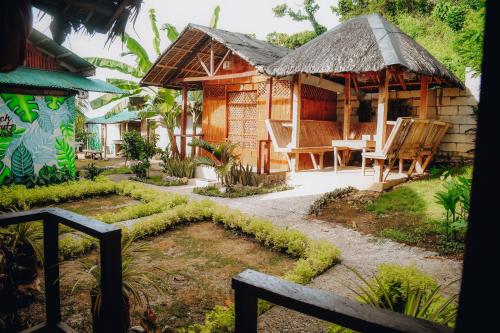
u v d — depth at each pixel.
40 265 3.59
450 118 10.97
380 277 3.47
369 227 6.33
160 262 5.05
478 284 0.82
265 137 12.05
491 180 0.81
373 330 1.10
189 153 15.91
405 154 8.80
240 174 10.58
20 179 10.25
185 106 13.52
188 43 12.32
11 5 1.84
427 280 3.26
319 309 1.21
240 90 12.65
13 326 3.09
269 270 4.79
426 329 1.05
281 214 7.34
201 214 7.28
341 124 13.16
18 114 10.16
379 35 8.79
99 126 31.45
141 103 18.61
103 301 2.16
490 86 0.81
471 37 10.33
